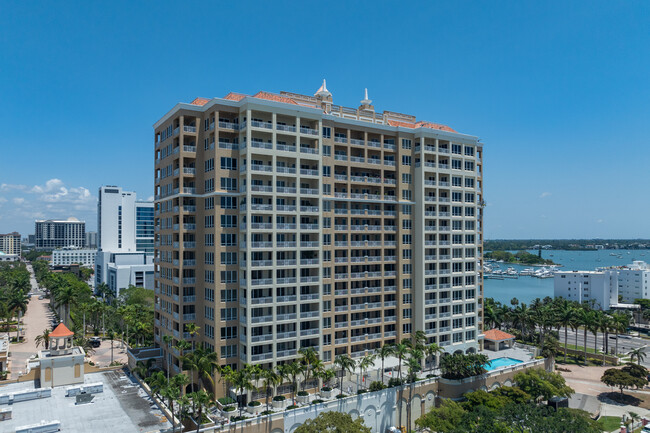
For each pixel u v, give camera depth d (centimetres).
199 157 8175
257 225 7656
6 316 14850
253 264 7575
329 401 7256
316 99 9194
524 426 5900
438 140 9975
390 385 8044
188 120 8356
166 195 8700
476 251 10531
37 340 11262
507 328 14500
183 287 7919
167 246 8619
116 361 10375
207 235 7962
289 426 6838
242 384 6569
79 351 8812
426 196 9681
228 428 6325
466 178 10425
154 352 9138
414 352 8088
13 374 10294
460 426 6309
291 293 7988
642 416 8575
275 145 7831
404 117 10700
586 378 11025
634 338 15962
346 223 9062
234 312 7719
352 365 7781
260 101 7719
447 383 8438
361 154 9431
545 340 11506
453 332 10012
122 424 6388
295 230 7969
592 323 12519
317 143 8325
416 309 9612
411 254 9738
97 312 13750
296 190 8019
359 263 9088
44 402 7238
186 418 6450
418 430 8088
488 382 8969
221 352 7562
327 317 8562
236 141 8075
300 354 7862
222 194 7675
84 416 6675
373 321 9206
